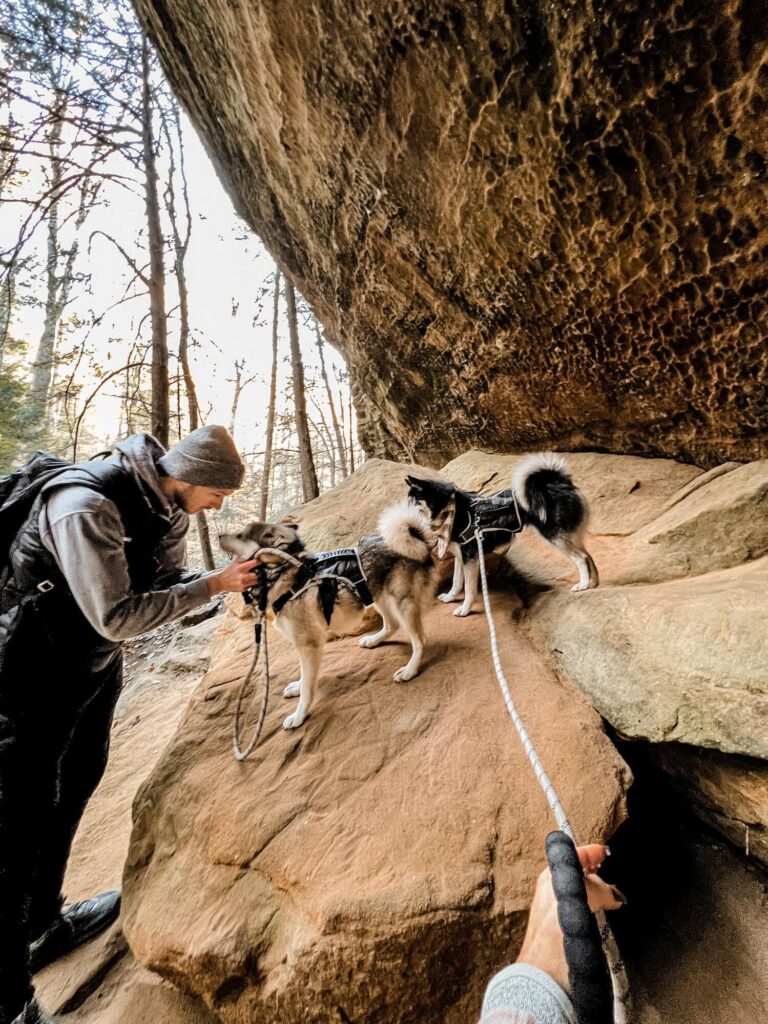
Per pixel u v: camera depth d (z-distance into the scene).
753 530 2.47
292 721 2.26
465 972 1.46
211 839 1.94
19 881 1.74
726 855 2.07
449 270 4.03
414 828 1.71
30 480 1.88
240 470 2.09
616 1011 0.79
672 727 1.78
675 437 3.56
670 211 2.43
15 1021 1.70
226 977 1.65
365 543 2.65
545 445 4.75
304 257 6.51
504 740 1.95
